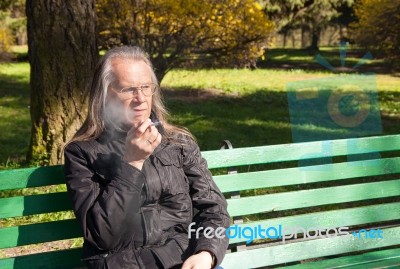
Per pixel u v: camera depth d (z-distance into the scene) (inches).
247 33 395.5
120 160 104.0
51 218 190.7
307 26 896.3
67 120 226.2
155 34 374.6
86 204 100.3
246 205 129.7
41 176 111.3
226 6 387.5
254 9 399.9
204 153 126.0
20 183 110.1
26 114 430.3
